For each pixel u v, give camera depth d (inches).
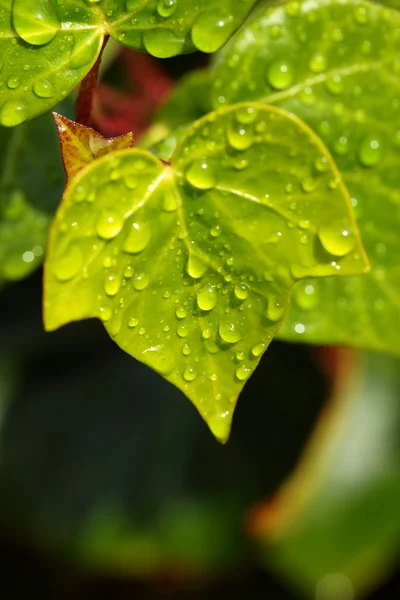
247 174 10.6
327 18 11.7
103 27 10.7
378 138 11.9
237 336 10.6
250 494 17.9
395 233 12.0
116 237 10.4
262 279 10.6
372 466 16.9
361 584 16.6
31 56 10.6
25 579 21.2
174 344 10.6
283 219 10.6
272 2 12.8
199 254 10.6
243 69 11.9
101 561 17.8
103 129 12.8
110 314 10.4
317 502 16.9
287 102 11.9
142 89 14.2
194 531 17.8
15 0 10.6
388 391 17.1
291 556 16.7
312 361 18.1
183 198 10.5
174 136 11.8
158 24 10.7
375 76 11.8
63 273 10.2
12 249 12.3
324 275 10.6
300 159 10.5
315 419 18.0
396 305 12.0
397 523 16.6
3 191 12.2
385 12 11.7
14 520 18.0
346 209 10.5
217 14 10.8
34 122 12.1
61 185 12.2
